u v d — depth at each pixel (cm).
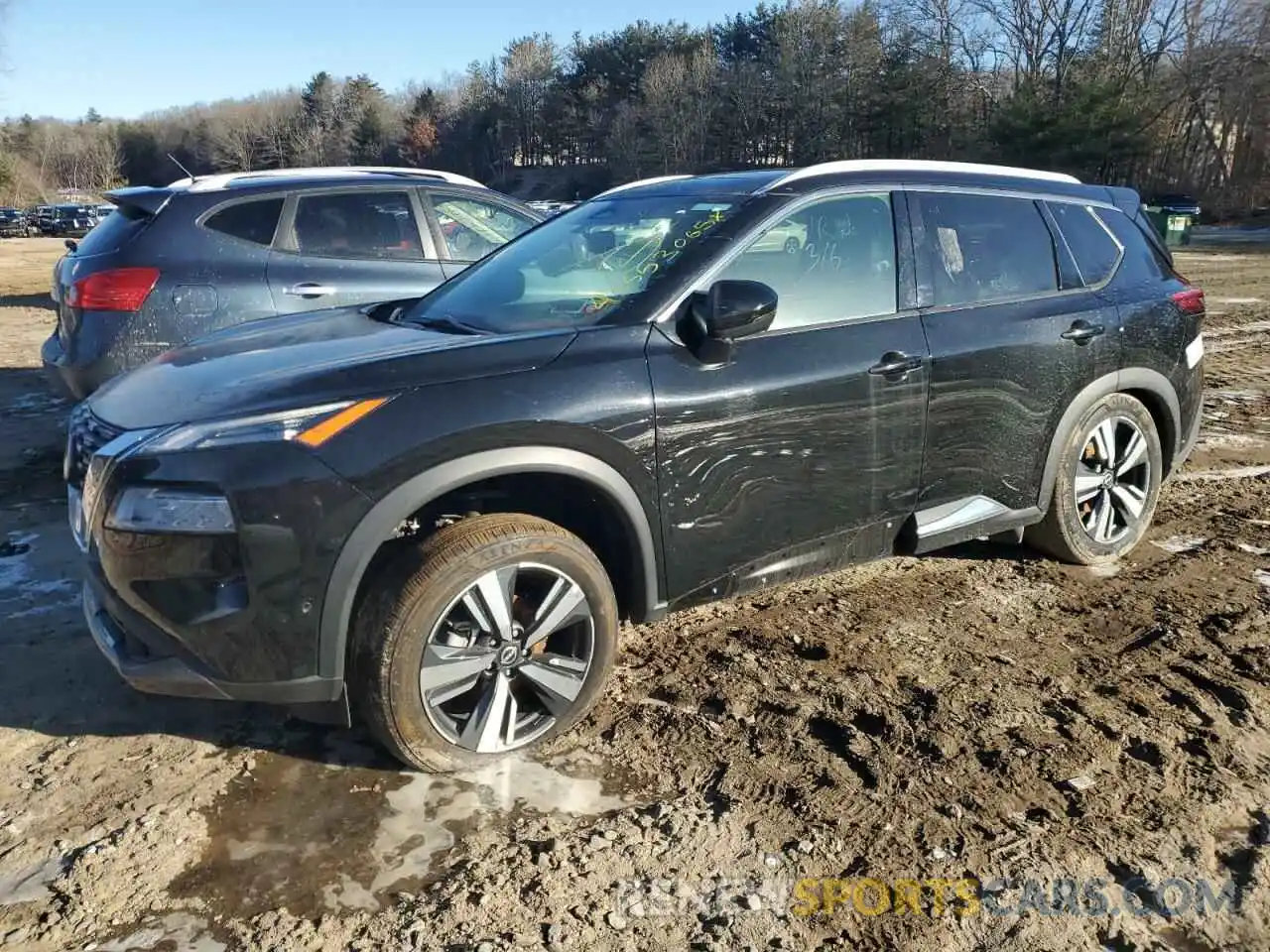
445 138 10281
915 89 5866
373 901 242
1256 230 3716
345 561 262
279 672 264
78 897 241
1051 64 5494
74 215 5231
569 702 302
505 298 359
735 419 317
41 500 536
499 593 281
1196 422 482
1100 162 4644
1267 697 332
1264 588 421
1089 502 443
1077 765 295
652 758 301
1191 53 4978
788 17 7362
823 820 271
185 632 260
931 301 376
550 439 283
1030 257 415
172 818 271
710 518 320
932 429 368
